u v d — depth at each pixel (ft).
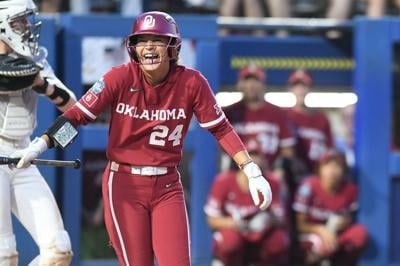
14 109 62.90
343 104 104.01
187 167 95.66
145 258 60.08
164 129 59.26
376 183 99.40
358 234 97.25
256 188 59.52
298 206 97.45
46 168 88.02
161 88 58.65
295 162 98.89
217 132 60.64
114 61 93.35
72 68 92.22
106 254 94.38
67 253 62.69
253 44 102.01
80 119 59.47
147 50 57.62
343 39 103.60
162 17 58.13
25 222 63.62
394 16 113.29
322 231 96.99
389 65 99.50
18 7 61.67
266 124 98.02
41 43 88.07
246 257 95.14
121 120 59.06
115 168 59.93
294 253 98.27
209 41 94.53
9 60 61.46
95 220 94.27
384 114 99.45
